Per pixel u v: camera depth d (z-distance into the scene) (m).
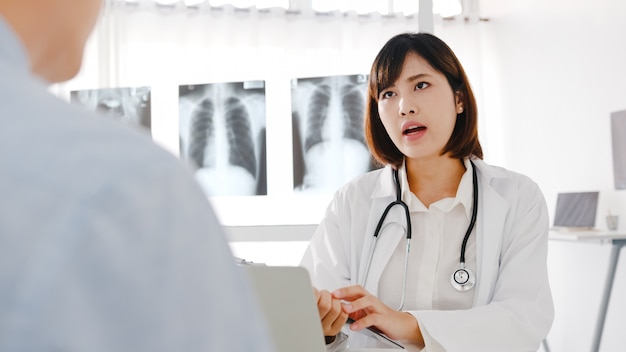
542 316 1.22
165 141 2.07
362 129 1.98
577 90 2.75
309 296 0.73
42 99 0.20
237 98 2.04
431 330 1.11
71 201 0.17
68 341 0.16
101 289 0.17
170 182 0.19
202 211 0.20
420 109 1.31
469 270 1.30
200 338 0.19
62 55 0.25
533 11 2.92
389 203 1.40
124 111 2.04
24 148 0.18
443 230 1.35
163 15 2.33
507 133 2.98
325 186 1.99
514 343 1.17
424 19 1.89
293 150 2.00
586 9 2.69
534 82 2.94
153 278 0.18
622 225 2.54
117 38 2.30
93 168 0.18
